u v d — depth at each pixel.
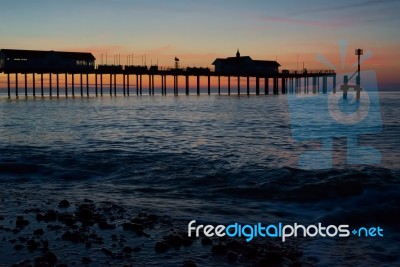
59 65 73.44
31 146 17.06
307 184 9.54
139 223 7.13
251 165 12.35
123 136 21.11
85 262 5.45
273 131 23.41
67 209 8.12
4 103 62.12
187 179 10.74
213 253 5.79
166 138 20.14
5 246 6.00
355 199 8.33
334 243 6.21
